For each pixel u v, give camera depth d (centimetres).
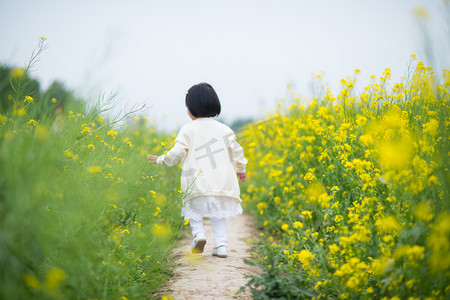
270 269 228
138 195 292
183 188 329
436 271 182
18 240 160
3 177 160
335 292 231
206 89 346
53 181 197
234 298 235
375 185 256
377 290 216
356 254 215
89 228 206
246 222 526
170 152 328
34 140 194
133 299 219
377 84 337
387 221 220
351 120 333
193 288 252
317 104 452
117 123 282
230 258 324
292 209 407
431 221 205
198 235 319
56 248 183
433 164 220
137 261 264
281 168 478
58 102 226
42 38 219
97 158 254
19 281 152
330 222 296
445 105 243
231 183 333
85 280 183
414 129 282
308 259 233
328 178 334
